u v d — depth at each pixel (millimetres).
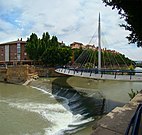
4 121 26828
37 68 79625
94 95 38562
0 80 82062
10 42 123562
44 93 49312
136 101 12703
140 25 11680
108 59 69438
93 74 33906
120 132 7566
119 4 11781
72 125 24469
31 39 97812
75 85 51750
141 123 4453
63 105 35875
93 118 25531
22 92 51375
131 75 30047
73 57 90750
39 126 24812
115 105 29547
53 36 99750
